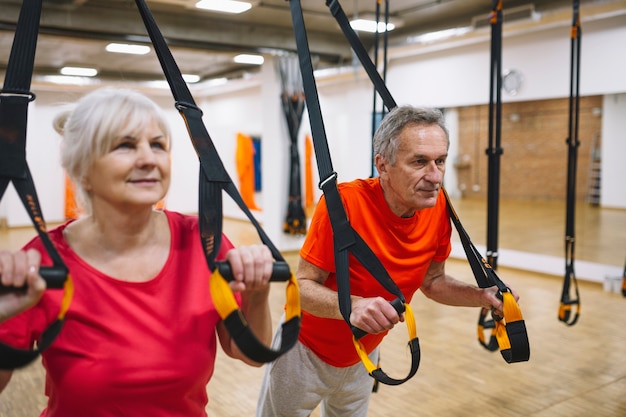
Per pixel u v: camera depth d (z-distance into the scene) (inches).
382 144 61.9
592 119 477.4
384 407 129.8
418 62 335.9
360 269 65.0
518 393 137.2
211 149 40.5
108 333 39.4
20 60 36.1
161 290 41.7
